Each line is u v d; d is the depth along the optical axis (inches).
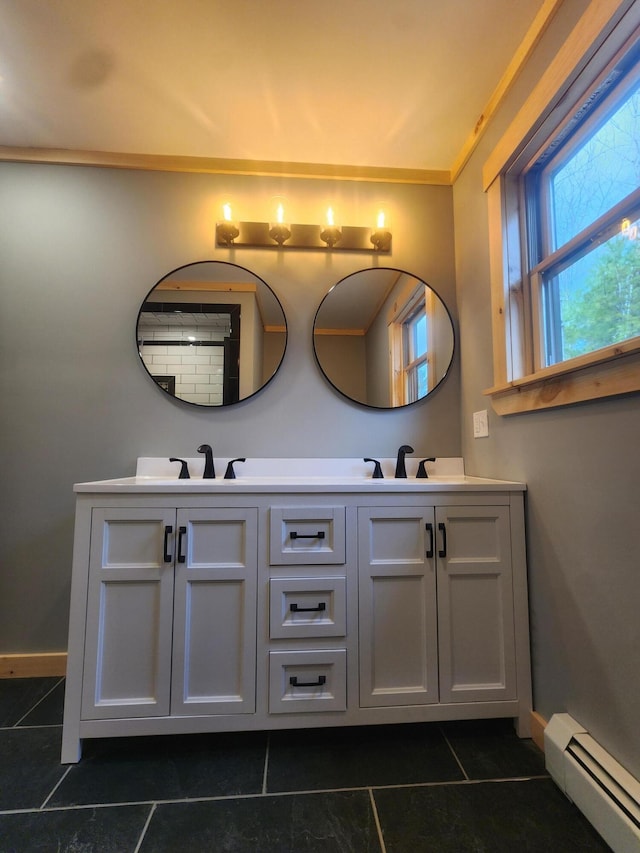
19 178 72.7
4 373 70.0
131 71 57.9
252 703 49.2
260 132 69.1
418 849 36.7
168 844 37.2
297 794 42.6
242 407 73.5
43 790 43.1
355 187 78.3
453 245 79.2
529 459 53.8
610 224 44.5
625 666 38.4
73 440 70.3
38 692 61.8
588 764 39.9
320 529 51.9
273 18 51.0
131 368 72.2
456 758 47.9
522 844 37.1
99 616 48.9
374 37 53.4
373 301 77.0
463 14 50.8
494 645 52.2
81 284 72.6
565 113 48.3
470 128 68.8
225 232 74.4
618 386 38.1
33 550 68.1
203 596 50.1
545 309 55.8
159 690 48.6
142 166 74.6
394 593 52.0
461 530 53.4
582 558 44.0
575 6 45.8
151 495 50.4
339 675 50.3
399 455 71.3
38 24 51.7
